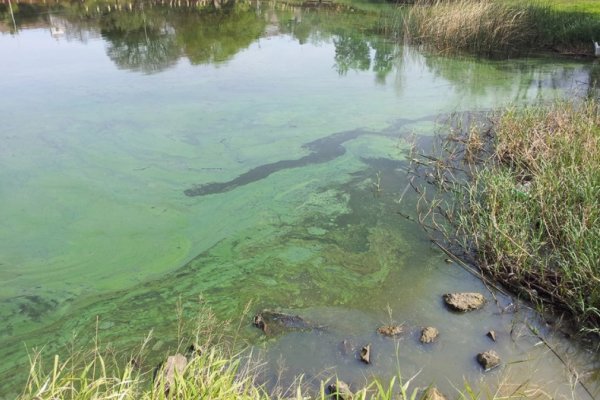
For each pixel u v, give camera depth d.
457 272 3.42
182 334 2.88
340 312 3.06
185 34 11.19
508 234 3.47
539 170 4.08
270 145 5.39
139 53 9.52
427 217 4.07
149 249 3.72
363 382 2.51
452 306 3.04
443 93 7.03
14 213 4.15
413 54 9.30
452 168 4.83
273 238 3.84
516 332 2.83
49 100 6.82
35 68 8.46
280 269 3.49
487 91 7.05
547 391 2.43
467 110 6.30
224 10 14.01
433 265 3.50
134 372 2.58
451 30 9.46
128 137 5.61
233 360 2.63
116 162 5.04
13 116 6.23
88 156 5.17
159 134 5.68
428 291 3.24
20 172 4.83
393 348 2.74
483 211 3.78
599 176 3.75
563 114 5.14
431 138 5.53
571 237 3.29
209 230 3.95
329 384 2.49
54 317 3.05
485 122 5.84
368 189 4.52
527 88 7.11
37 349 2.79
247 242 3.80
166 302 3.17
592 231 3.17
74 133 5.71
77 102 6.74
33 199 4.37
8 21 12.41
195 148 5.35
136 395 2.12
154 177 4.75
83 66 8.59
